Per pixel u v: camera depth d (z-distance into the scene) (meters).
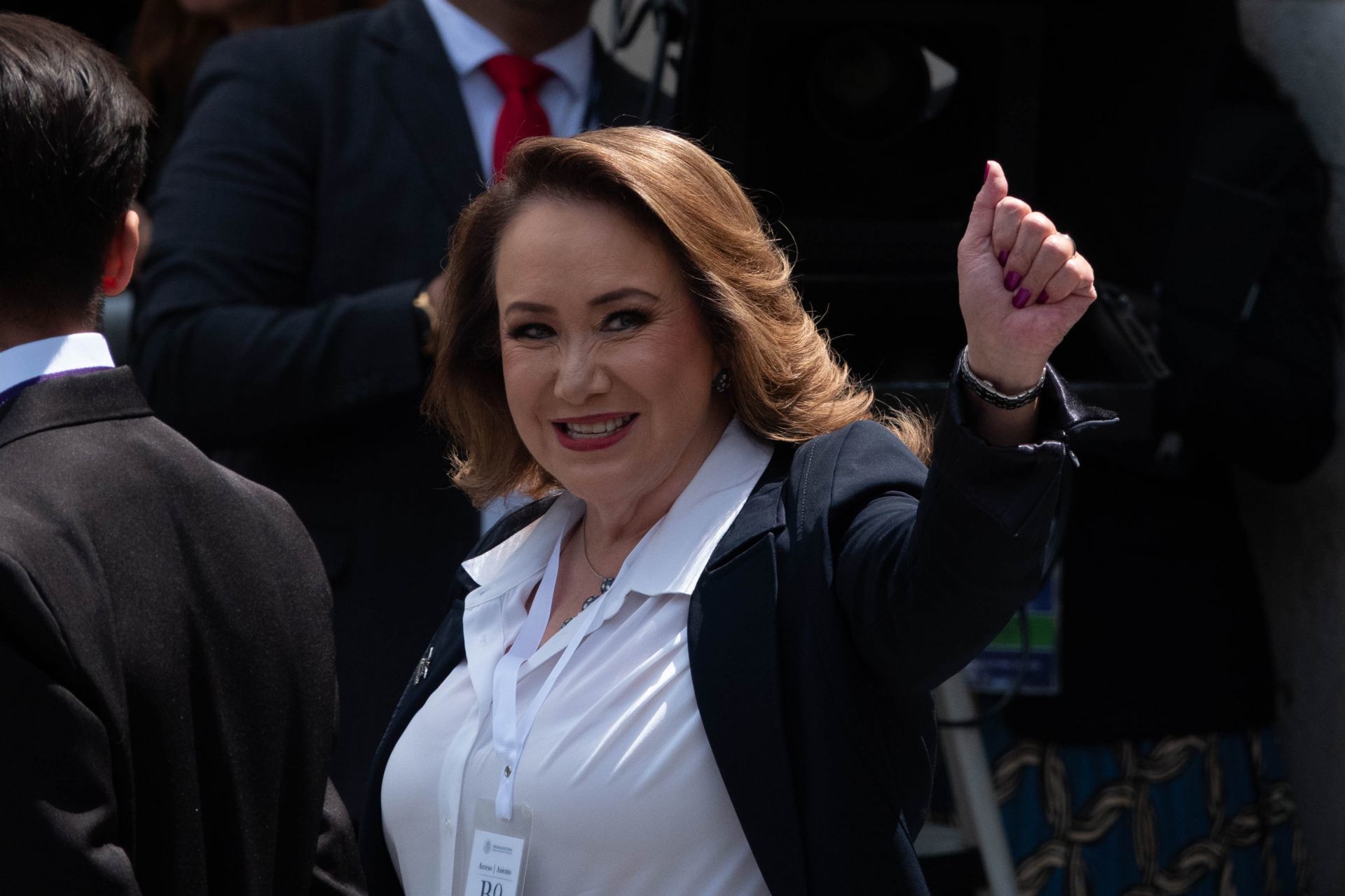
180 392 8.82
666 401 5.59
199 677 4.93
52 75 4.93
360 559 8.72
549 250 5.55
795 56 8.72
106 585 4.64
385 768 6.06
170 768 4.77
